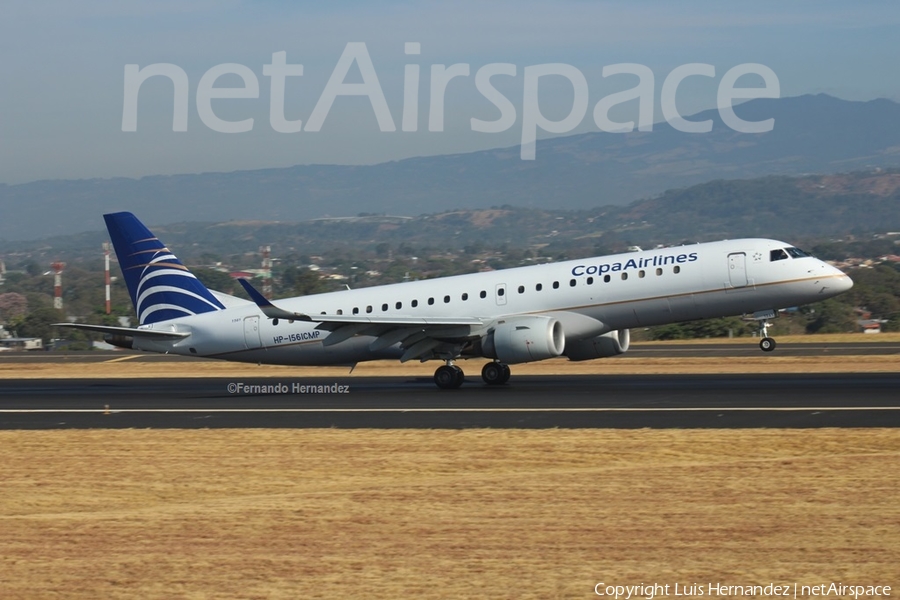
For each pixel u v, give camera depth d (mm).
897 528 58219
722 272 138875
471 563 54156
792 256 138625
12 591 52344
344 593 50281
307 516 64875
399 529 61000
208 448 94062
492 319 145750
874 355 196250
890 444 84625
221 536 60844
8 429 113750
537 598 49000
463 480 74812
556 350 141000
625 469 77188
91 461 88750
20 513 70375
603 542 57188
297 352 157375
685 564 53219
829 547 55281
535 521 61844
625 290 141625
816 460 77438
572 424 104062
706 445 87125
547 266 148375
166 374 199625
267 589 51219
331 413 120438
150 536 61406
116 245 164625
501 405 123188
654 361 196375
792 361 184500
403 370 194000
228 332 159250
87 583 53125
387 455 87188
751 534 57938
